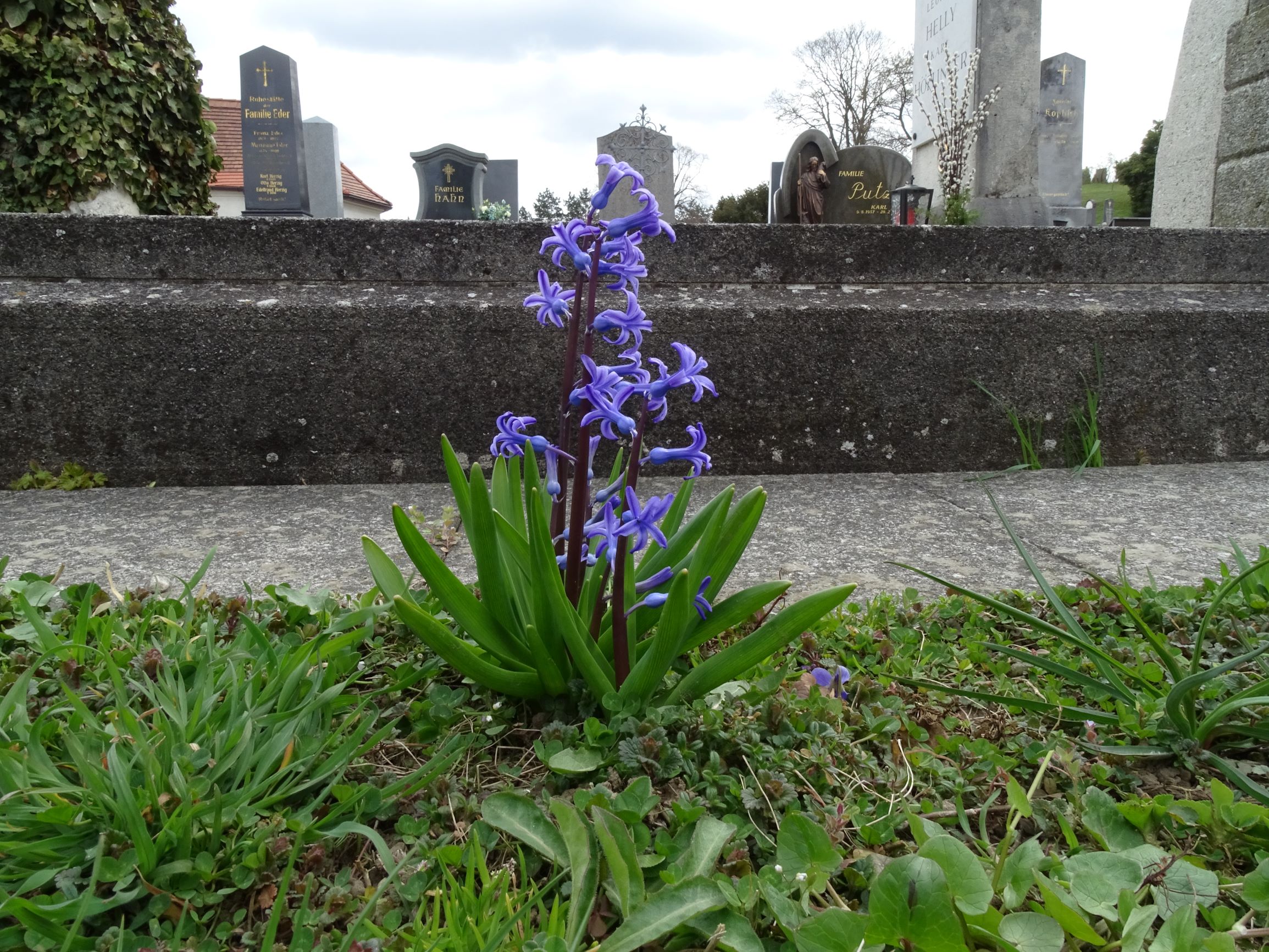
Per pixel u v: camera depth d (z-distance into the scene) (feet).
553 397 13.03
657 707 5.13
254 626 5.32
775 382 13.39
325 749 4.69
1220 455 14.29
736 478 13.10
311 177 57.31
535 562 4.79
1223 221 20.54
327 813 4.43
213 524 10.36
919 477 13.29
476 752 5.06
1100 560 8.81
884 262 14.34
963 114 32.78
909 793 4.72
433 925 3.46
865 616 7.15
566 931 3.51
